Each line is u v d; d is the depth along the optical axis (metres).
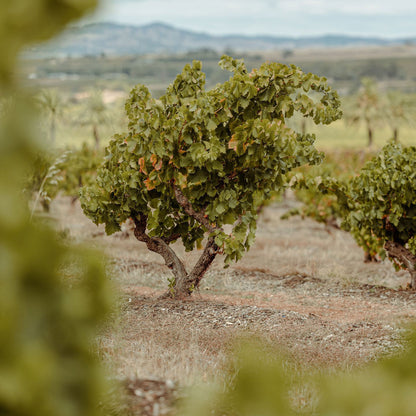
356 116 101.69
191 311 11.34
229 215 12.33
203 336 9.20
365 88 101.56
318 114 12.02
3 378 1.45
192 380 5.31
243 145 11.32
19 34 1.27
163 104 12.81
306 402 2.33
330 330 10.03
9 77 1.27
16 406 1.49
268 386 1.61
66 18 1.26
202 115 11.31
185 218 13.72
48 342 1.54
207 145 11.38
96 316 1.61
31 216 1.49
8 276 1.42
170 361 6.65
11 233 1.39
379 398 1.53
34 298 1.49
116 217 13.31
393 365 1.61
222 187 12.40
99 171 13.38
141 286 14.41
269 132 11.23
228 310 11.38
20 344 1.48
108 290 1.62
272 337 9.23
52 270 1.48
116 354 6.47
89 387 1.67
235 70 12.65
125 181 12.79
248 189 12.37
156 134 11.62
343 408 1.57
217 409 1.70
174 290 13.02
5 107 1.27
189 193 12.52
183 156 11.84
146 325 9.87
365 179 15.18
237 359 1.69
